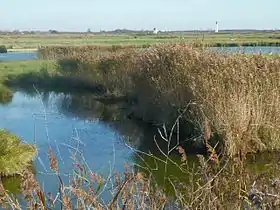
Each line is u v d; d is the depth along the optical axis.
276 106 10.45
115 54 22.62
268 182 4.11
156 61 14.39
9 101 22.28
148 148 11.55
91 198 3.34
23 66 35.19
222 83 10.70
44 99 22.72
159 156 10.54
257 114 10.01
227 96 10.22
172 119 12.95
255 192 3.19
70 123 15.80
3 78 29.98
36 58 45.31
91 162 9.96
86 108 19.27
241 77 10.70
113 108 18.89
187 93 12.14
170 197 5.09
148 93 15.41
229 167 5.04
